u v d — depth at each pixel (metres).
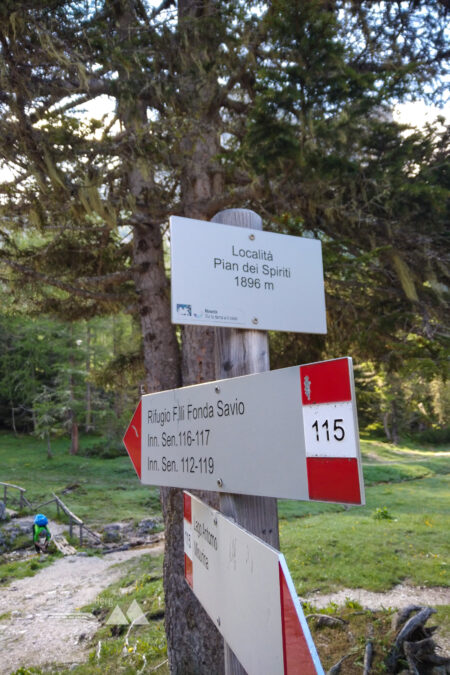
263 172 3.92
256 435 1.35
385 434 38.00
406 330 4.19
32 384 33.78
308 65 3.40
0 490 20.83
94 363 30.95
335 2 4.84
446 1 5.02
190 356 5.30
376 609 6.36
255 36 4.54
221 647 4.76
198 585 1.78
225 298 1.63
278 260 1.77
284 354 5.83
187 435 1.77
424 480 21.80
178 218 1.59
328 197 4.29
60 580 10.54
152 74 4.32
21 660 6.69
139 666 5.89
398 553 8.85
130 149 4.49
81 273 6.65
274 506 1.65
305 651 0.86
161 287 5.81
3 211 4.78
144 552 12.54
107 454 29.66
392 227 4.06
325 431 1.09
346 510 14.62
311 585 7.50
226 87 4.95
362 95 3.49
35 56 3.87
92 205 4.16
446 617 6.04
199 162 5.43
